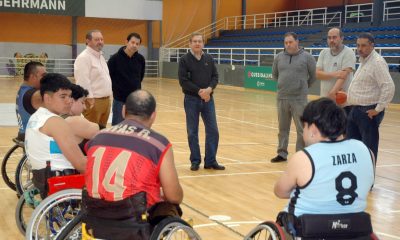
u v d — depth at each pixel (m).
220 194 5.44
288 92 6.70
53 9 22.72
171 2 26.31
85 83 6.07
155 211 2.90
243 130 9.99
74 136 3.49
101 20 24.77
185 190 5.56
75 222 2.95
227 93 18.48
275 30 24.42
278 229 2.59
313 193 2.53
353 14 22.89
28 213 4.55
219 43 25.91
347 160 2.55
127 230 2.67
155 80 24.25
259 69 19.22
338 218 2.52
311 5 26.47
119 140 2.75
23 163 4.67
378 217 4.74
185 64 6.23
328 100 2.65
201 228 4.34
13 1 21.98
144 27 25.75
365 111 5.42
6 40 23.00
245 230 4.31
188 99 6.34
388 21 19.73
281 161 7.12
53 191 3.33
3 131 9.25
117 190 2.66
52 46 23.84
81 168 3.43
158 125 10.46
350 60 5.86
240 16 26.83
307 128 2.64
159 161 2.73
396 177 6.34
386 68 5.29
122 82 6.43
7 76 22.98
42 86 3.59
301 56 6.60
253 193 5.50
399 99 14.34
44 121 3.46
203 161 7.05
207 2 27.05
